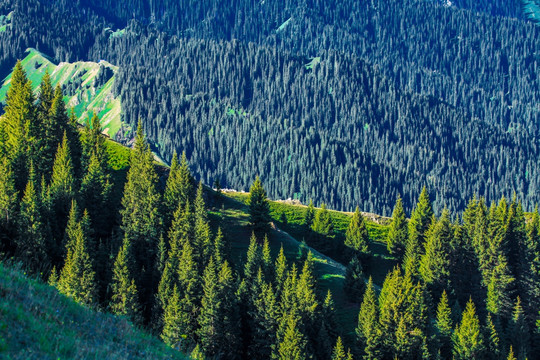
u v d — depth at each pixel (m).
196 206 84.19
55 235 66.31
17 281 16.67
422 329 64.12
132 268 63.03
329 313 62.50
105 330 16.77
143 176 85.69
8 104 90.31
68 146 84.75
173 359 17.19
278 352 55.62
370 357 61.03
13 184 66.31
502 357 70.25
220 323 56.31
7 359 11.41
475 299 92.88
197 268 65.12
